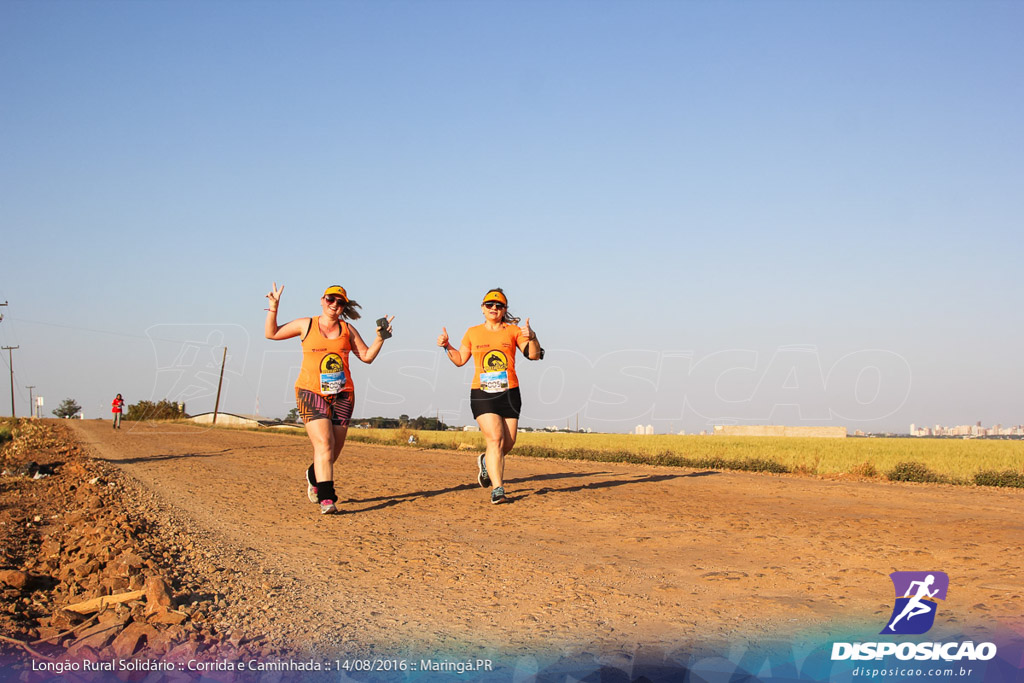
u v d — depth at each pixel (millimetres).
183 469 16359
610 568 6492
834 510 9953
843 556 6828
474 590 5785
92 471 15430
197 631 4688
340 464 17984
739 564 6594
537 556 7012
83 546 7172
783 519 9070
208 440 31000
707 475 15953
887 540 7574
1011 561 6535
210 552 7086
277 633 4691
